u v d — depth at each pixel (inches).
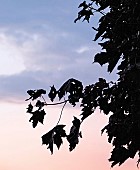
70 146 167.9
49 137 158.1
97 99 174.7
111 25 181.5
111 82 174.2
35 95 163.5
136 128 166.9
